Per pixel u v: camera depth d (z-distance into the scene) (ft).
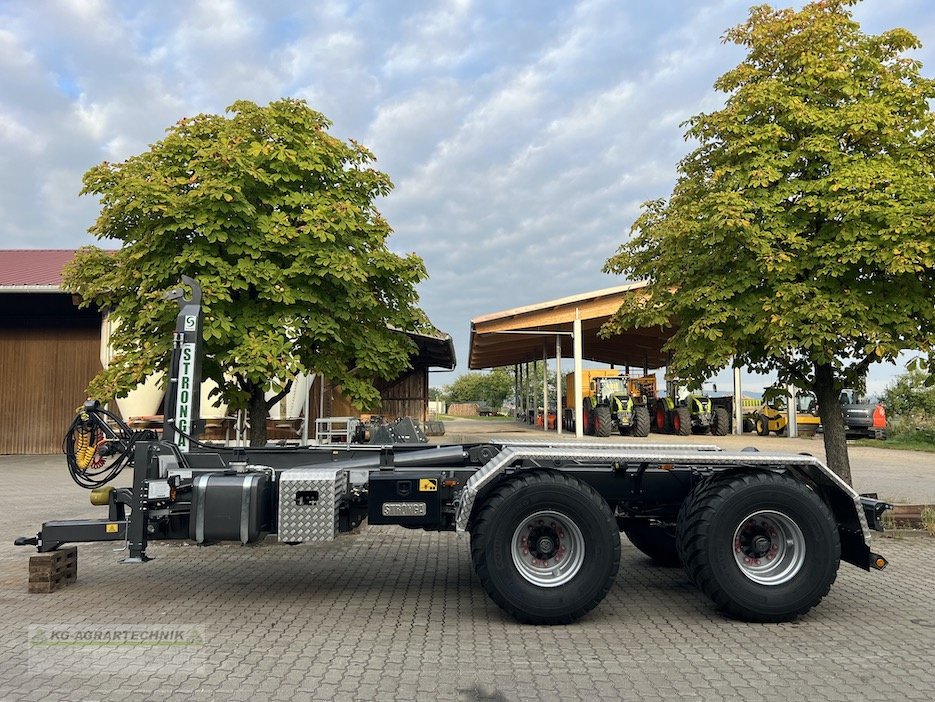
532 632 16.67
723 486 17.62
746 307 27.73
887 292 26.91
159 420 39.73
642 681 13.65
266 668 14.28
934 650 15.48
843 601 19.54
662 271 31.01
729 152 28.58
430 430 94.79
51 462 58.75
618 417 87.66
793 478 18.08
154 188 23.08
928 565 23.86
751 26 30.22
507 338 101.04
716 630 16.90
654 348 123.75
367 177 27.89
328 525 18.25
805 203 26.68
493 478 17.79
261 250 24.38
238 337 24.04
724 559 17.20
